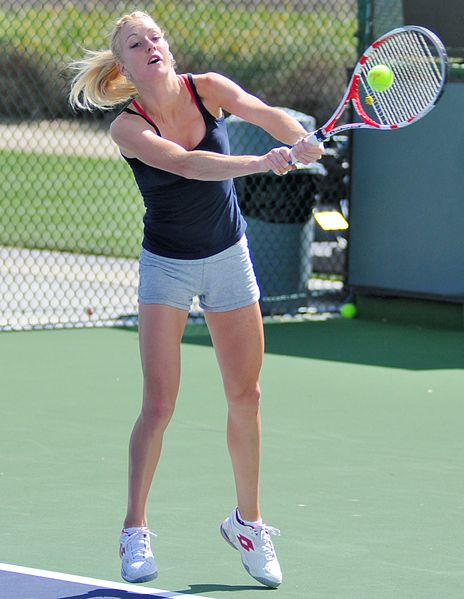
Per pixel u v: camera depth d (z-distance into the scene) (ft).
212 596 35.63
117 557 38.93
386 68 36.70
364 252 83.30
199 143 36.32
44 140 147.95
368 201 82.94
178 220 35.81
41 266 99.66
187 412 57.41
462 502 44.93
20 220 118.62
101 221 128.98
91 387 62.18
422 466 49.49
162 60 35.47
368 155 82.69
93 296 87.20
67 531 41.34
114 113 146.61
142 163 35.88
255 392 37.11
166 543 40.29
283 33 150.30
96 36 127.44
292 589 36.32
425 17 79.30
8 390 61.21
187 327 78.69
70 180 153.48
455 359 70.85
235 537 37.09
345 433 54.39
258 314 37.11
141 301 36.86
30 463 49.11
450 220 79.56
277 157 33.91
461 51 78.59
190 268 36.24
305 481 47.26
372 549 39.86
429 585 36.68
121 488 46.19
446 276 80.07
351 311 84.02
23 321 78.79
